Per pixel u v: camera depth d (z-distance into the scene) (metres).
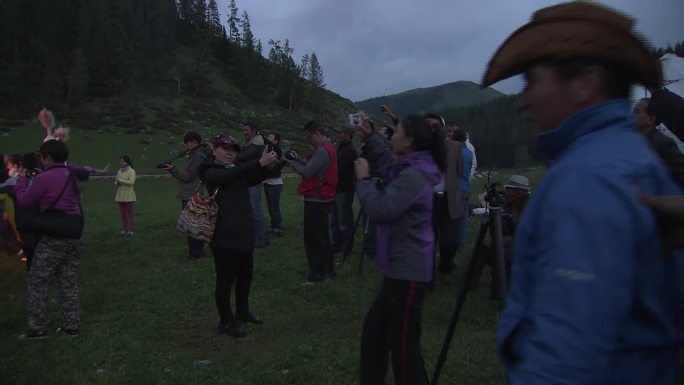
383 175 4.49
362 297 6.40
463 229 7.81
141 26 117.62
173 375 4.41
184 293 6.92
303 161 7.06
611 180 1.13
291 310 6.23
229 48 129.75
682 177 3.27
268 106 114.56
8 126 79.75
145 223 13.57
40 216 5.34
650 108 3.48
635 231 1.11
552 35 1.29
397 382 3.56
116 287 7.24
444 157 3.67
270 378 4.34
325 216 7.10
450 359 4.62
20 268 8.59
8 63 101.62
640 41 1.26
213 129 91.19
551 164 1.33
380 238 3.64
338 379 4.35
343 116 125.44
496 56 1.43
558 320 1.08
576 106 1.29
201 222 5.16
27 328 5.83
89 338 5.36
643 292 1.15
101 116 87.00
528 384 1.09
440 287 6.83
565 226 1.13
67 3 117.19
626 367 1.16
